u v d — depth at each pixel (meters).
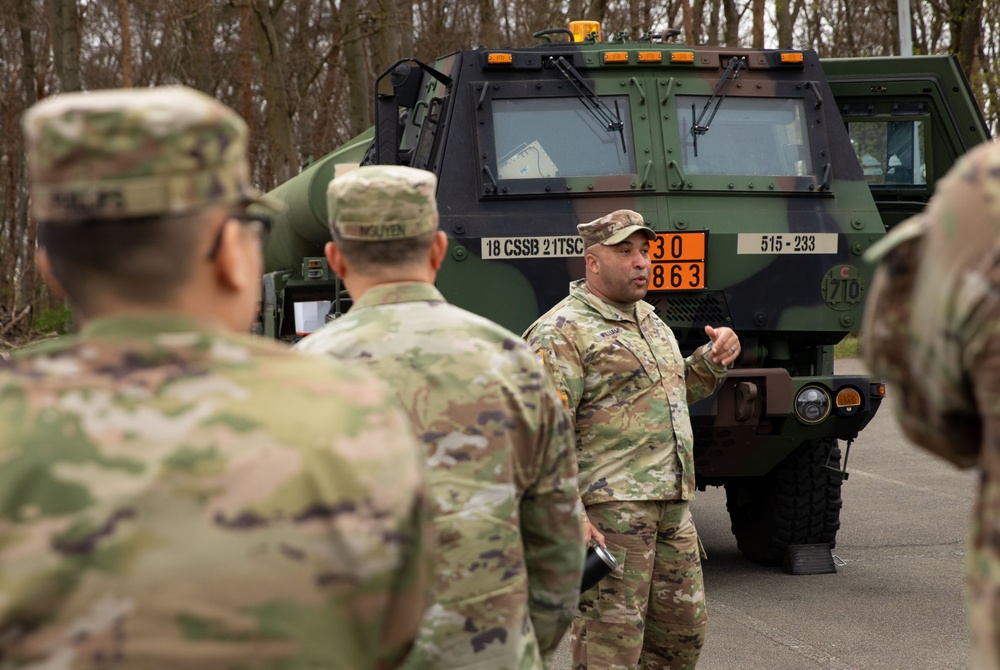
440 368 2.37
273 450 1.32
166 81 25.78
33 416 1.31
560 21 24.03
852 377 5.97
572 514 2.47
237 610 1.28
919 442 1.64
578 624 3.88
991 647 1.44
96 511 1.27
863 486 9.02
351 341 2.39
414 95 6.45
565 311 4.00
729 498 6.77
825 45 29.34
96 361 1.34
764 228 6.23
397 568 1.38
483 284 6.05
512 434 2.37
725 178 6.29
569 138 6.29
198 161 1.33
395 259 2.46
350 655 1.37
